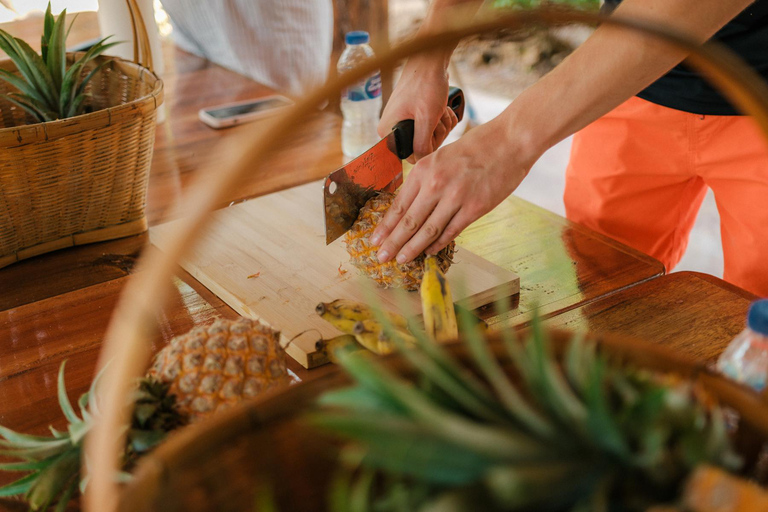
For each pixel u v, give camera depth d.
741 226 1.35
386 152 1.06
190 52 2.28
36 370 0.86
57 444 0.62
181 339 0.67
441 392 0.46
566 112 0.89
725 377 0.48
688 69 1.28
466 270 1.06
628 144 1.44
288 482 0.50
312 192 1.34
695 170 1.40
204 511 0.47
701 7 0.81
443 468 0.40
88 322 0.96
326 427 0.40
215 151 1.54
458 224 0.93
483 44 3.45
